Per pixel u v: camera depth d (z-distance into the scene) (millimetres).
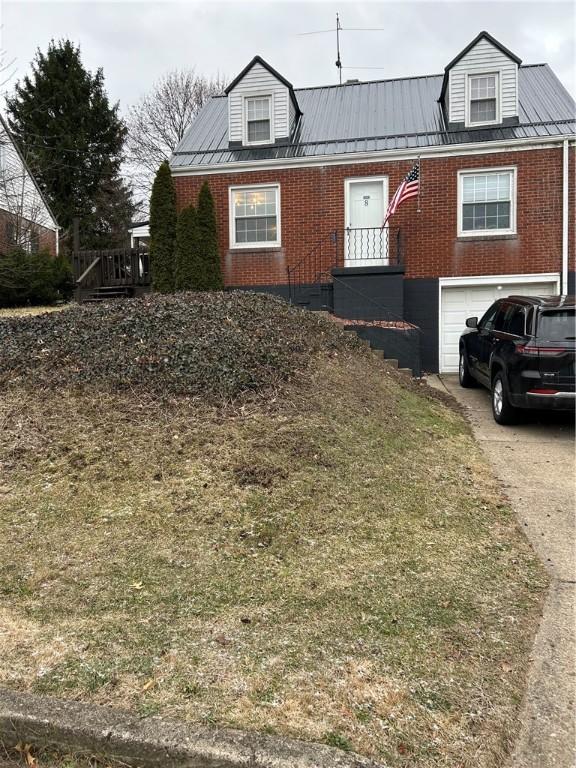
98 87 29672
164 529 3795
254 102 13820
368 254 12773
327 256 12867
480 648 2697
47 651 2609
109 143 29625
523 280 12125
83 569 3369
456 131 12875
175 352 6297
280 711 2227
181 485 4289
